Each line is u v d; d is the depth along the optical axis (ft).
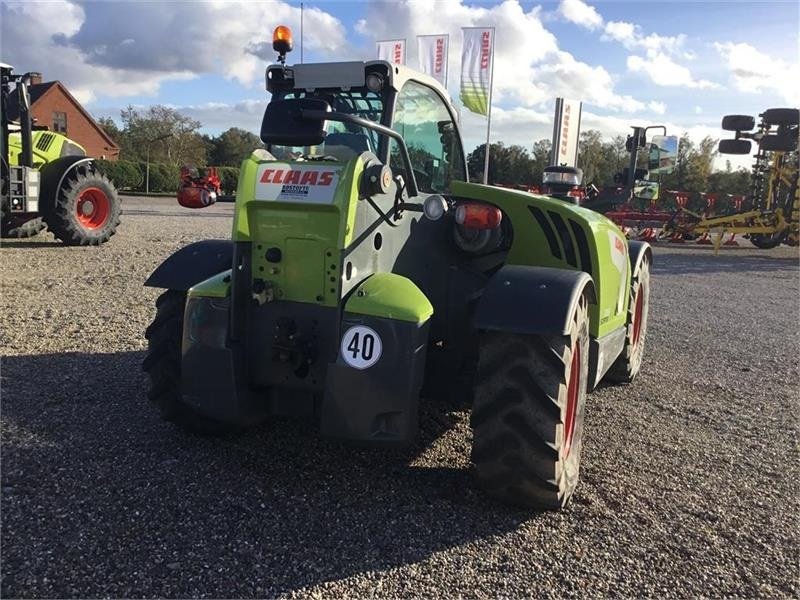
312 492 10.57
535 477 9.72
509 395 9.65
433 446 12.61
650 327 26.50
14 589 7.79
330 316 10.05
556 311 9.45
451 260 12.31
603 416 15.38
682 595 8.51
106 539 8.93
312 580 8.30
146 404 13.91
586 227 12.14
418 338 9.66
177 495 10.22
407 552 9.05
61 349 17.71
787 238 68.44
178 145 184.75
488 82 54.34
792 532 10.25
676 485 11.76
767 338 25.30
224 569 8.42
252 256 10.34
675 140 69.77
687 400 16.94
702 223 69.67
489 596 8.21
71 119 160.35
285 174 10.12
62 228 36.94
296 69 11.91
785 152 68.23
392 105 11.32
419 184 12.71
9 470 10.68
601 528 10.03
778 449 13.75
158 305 12.45
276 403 10.88
